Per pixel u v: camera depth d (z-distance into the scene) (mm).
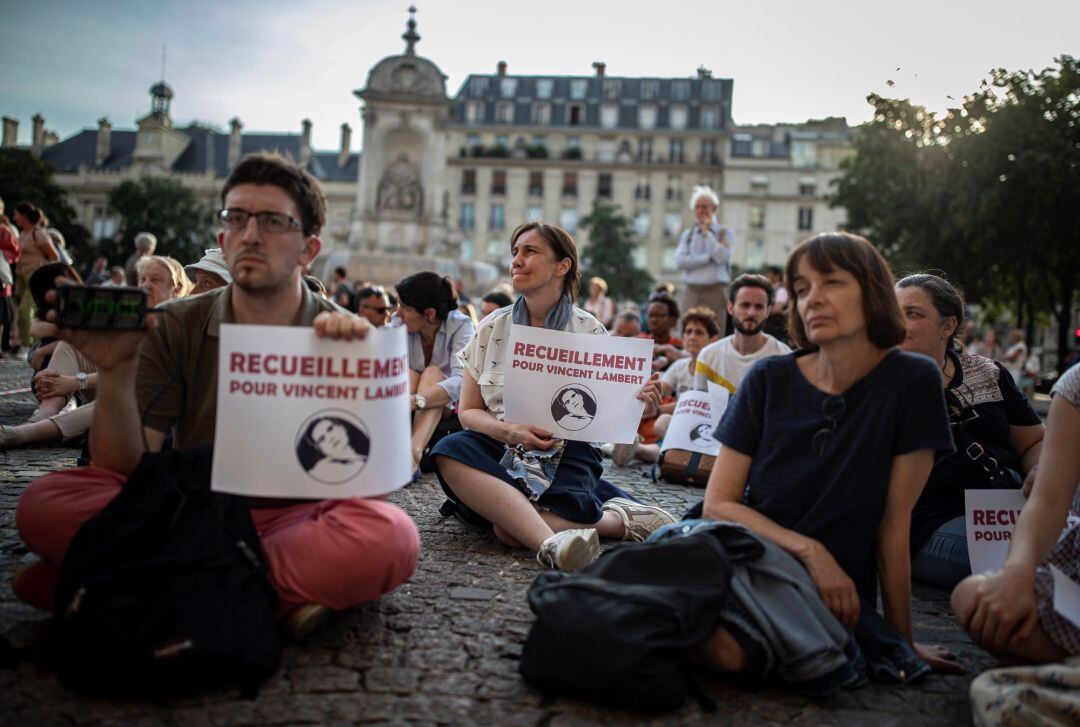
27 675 2682
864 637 3084
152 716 2477
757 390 3221
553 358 4543
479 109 95250
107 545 2664
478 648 3109
